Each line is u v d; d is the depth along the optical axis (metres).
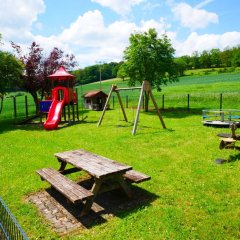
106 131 18.58
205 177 9.33
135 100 44.84
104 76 145.00
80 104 47.09
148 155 12.28
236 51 131.88
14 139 17.47
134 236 6.07
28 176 10.20
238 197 7.75
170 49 30.12
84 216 7.11
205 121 19.89
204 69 146.00
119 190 8.47
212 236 5.97
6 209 5.59
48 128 20.81
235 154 11.80
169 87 68.19
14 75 25.56
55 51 32.00
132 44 30.14
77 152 9.70
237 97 35.22
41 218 7.07
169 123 21.31
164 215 6.86
